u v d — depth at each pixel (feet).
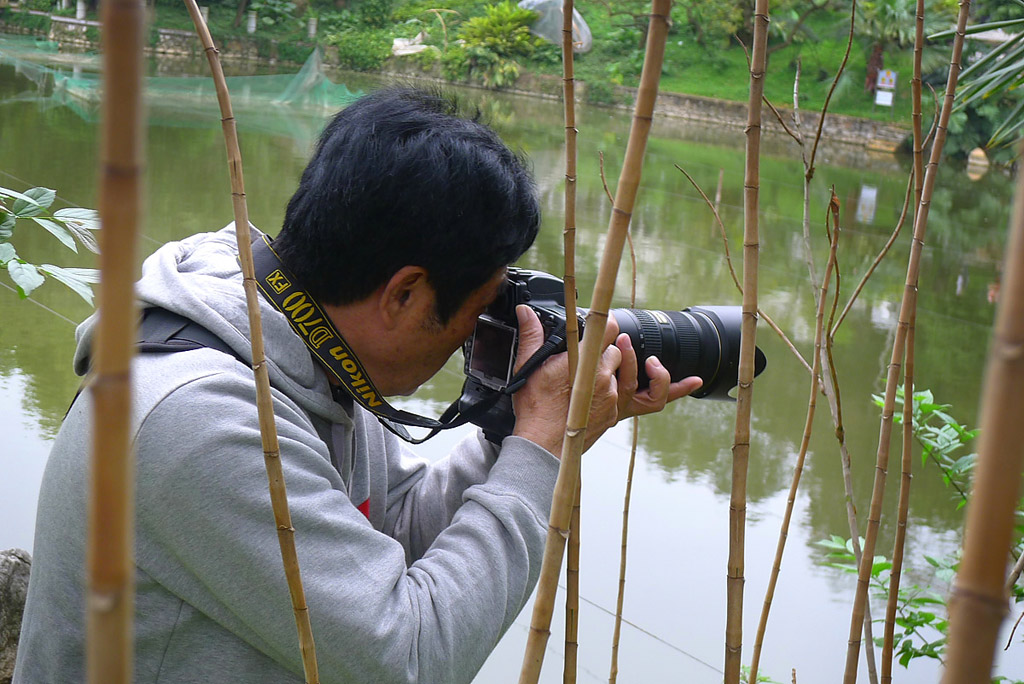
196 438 2.52
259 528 2.54
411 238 2.75
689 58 59.88
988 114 46.80
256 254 2.88
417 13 65.46
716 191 32.14
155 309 2.84
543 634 1.69
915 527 11.18
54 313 13.75
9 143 25.16
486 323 3.23
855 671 2.97
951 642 0.74
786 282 21.24
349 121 2.84
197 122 34.14
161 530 2.55
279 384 2.80
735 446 2.07
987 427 0.72
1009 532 0.72
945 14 46.42
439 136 2.79
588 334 1.61
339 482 2.87
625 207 1.52
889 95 54.70
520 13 59.06
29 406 11.03
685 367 3.51
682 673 7.91
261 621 2.58
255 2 62.28
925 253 26.78
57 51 52.49
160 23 57.72
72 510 2.67
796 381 15.42
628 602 8.85
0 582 5.82
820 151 50.37
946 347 18.69
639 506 10.66
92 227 4.78
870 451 13.15
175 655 2.68
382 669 2.62
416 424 3.12
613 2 62.03
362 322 2.88
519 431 3.10
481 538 2.87
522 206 2.92
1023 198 0.71
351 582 2.63
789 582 9.62
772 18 58.13
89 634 0.73
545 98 58.85
